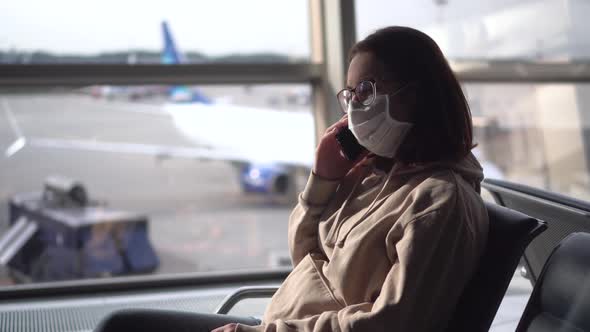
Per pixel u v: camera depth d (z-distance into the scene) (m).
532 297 1.03
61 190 7.36
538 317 1.00
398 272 0.98
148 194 10.05
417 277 0.96
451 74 1.14
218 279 3.03
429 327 1.00
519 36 3.26
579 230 1.19
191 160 9.41
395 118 1.12
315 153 1.29
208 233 8.73
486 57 3.23
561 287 0.98
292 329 1.05
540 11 3.27
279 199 8.05
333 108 2.93
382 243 1.06
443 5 3.09
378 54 1.12
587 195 3.96
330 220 1.25
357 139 1.17
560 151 3.75
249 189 8.50
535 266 1.43
